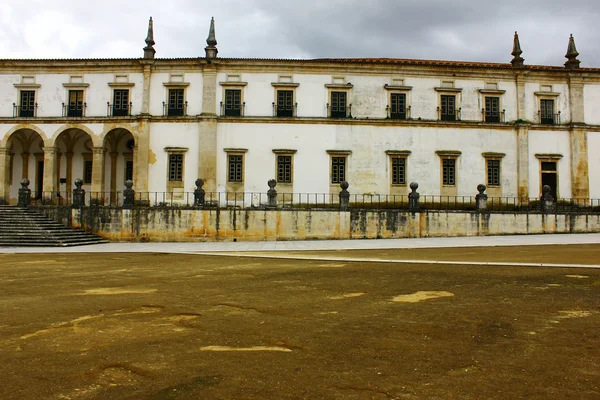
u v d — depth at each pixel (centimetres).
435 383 504
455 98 3278
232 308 872
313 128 3178
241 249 2125
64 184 3325
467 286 1096
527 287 1079
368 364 563
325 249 2092
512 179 3253
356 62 3203
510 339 670
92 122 3142
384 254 1844
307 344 645
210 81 3156
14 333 700
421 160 3216
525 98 3306
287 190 3148
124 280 1218
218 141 3142
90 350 617
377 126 3206
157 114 3159
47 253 1991
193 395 471
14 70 3194
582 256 1692
